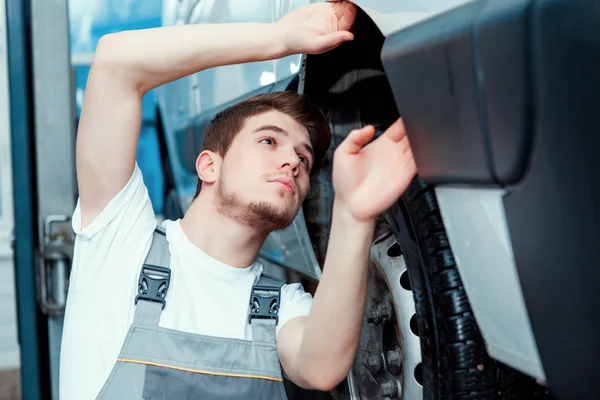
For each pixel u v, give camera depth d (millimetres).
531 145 693
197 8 1870
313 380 1087
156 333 1124
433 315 977
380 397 1256
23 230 1907
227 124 1258
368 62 1168
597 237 716
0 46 3627
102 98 1169
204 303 1176
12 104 1878
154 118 3102
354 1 1007
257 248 1239
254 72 1424
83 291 1194
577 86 688
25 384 1928
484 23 716
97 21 3184
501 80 702
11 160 1890
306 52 1079
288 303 1218
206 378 1117
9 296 3832
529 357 800
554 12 673
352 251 976
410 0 859
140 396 1096
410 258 1021
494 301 819
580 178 705
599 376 723
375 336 1258
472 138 752
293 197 1204
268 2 1359
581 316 719
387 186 925
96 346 1146
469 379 943
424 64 810
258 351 1156
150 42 1146
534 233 726
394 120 1140
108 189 1218
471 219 815
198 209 1256
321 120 1246
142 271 1168
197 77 1866
